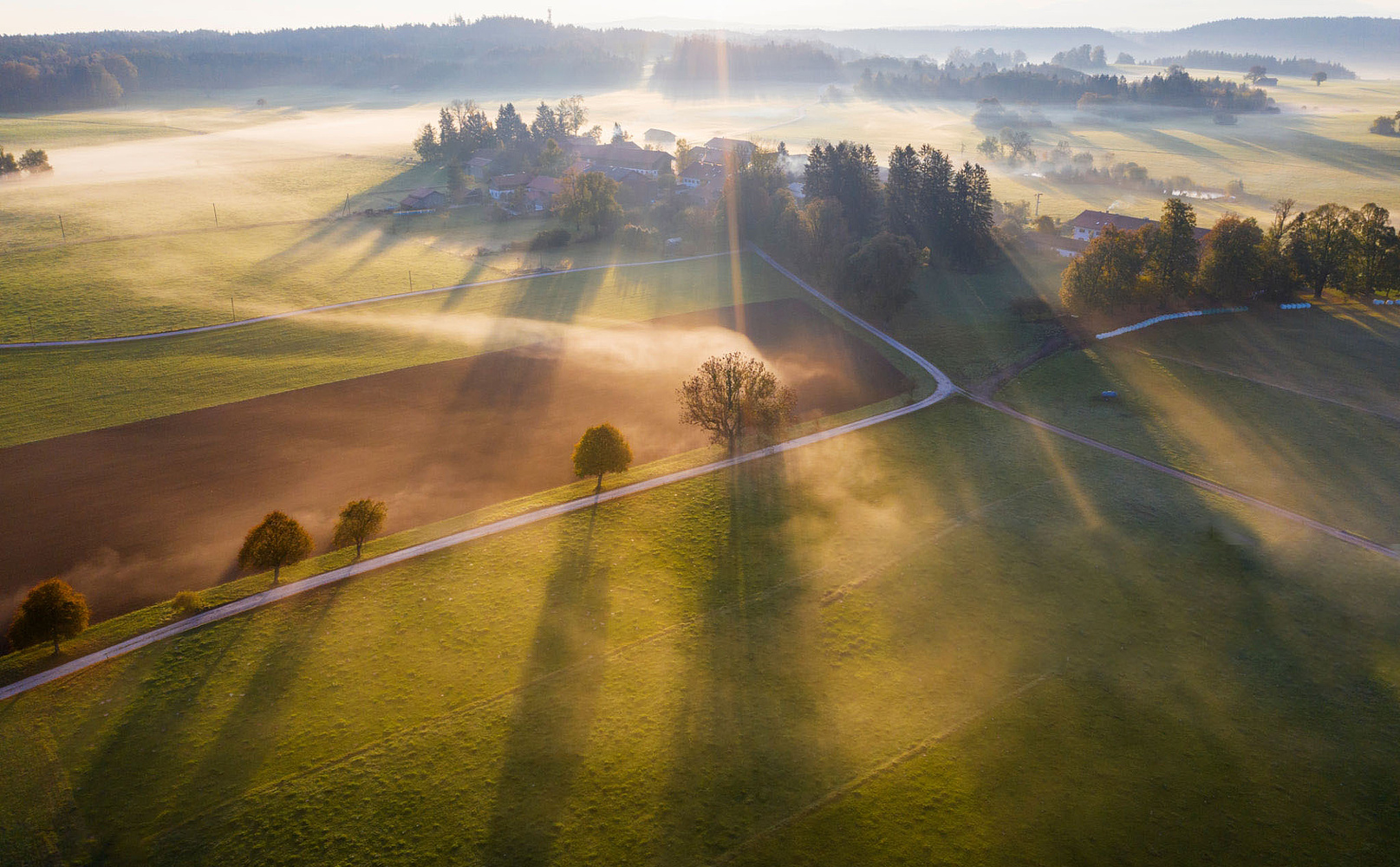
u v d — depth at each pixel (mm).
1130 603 53812
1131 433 80000
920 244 153000
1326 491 68125
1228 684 46688
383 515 59750
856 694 45969
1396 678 46969
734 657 48781
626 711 44312
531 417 86312
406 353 102875
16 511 66375
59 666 47562
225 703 44281
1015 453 76188
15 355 96812
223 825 37188
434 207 195625
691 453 77938
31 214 169625
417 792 38938
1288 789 39719
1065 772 40656
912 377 98125
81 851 35938
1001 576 56812
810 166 171375
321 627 50750
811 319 121125
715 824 37688
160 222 169000
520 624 51219
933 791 39469
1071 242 158125
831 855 36188
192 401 87375
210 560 60531
